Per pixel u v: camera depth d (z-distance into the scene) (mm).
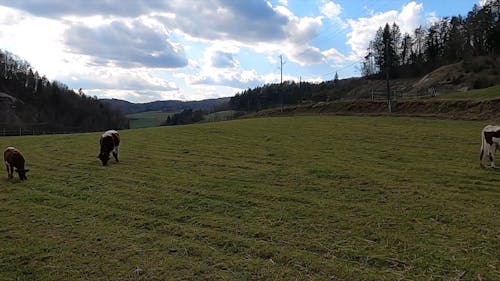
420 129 38094
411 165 21141
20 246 11125
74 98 144875
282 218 12875
